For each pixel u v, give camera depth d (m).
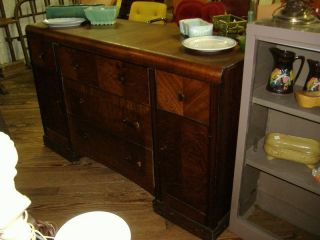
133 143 1.65
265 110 1.48
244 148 1.35
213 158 1.31
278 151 1.36
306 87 1.21
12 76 3.78
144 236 1.57
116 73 1.53
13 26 3.99
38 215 1.73
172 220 1.63
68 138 2.10
